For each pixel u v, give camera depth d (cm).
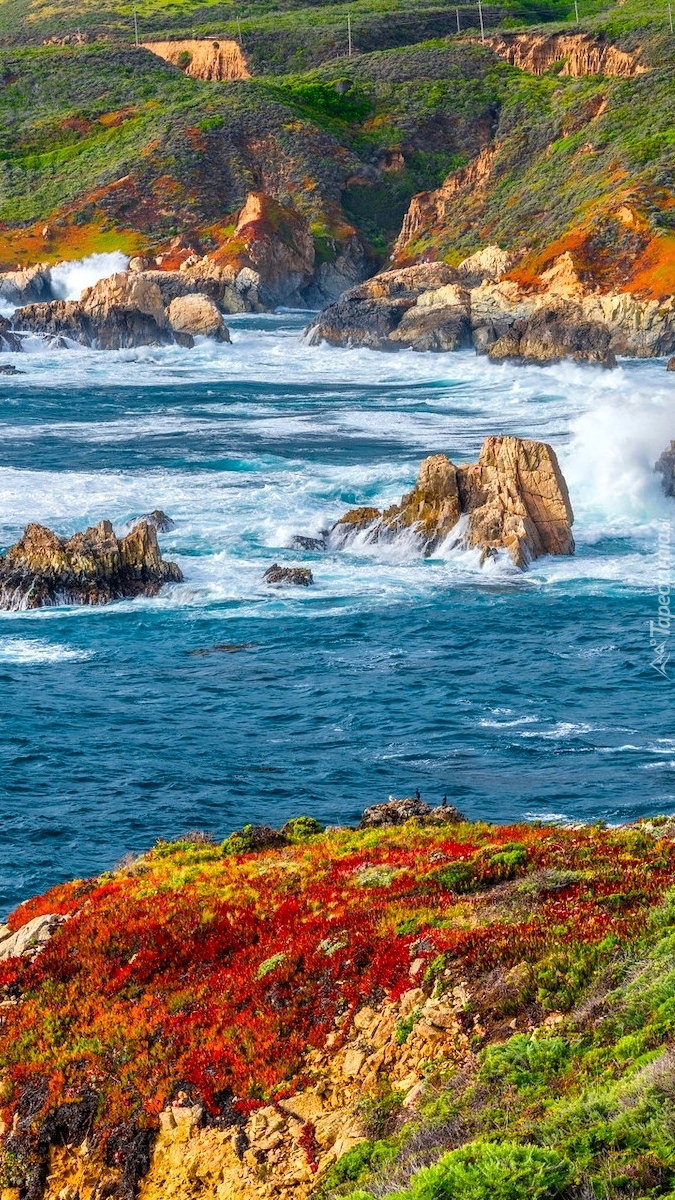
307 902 2792
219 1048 2348
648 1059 1873
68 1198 2244
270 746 5444
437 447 11656
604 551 8538
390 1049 2219
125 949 2764
